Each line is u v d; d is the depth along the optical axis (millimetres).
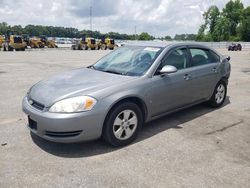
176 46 5176
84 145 4180
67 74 4801
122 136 4172
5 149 4008
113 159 3781
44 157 3797
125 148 4129
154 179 3309
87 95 3789
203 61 5770
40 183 3184
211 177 3383
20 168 3496
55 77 4684
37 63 16391
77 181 3238
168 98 4809
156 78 4562
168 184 3211
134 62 4855
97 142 4297
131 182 3234
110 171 3467
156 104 4617
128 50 5340
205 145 4289
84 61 18375
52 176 3330
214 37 91500
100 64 5270
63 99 3738
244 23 85062
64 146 4137
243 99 7355
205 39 91938
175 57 5059
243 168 3615
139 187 3141
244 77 11664
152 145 4246
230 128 5066
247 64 18250
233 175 3441
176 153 3994
